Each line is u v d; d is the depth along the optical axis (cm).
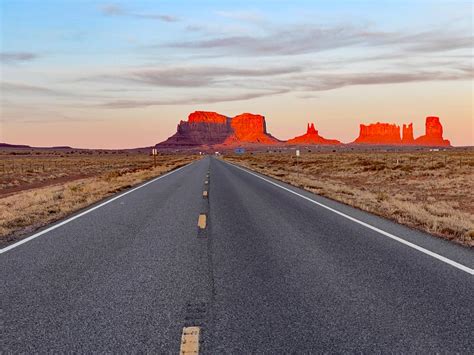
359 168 4197
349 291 528
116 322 436
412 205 1344
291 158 9044
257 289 540
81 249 782
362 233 920
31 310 473
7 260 706
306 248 775
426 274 600
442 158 6375
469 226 954
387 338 391
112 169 5747
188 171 3941
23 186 3106
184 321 436
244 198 1636
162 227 1010
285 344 381
